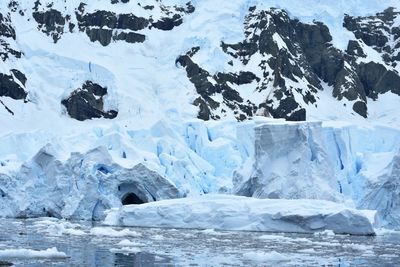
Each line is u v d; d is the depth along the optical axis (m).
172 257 81.81
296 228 125.31
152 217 133.62
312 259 83.31
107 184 155.25
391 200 147.00
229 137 199.75
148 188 156.38
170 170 173.50
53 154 160.50
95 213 154.25
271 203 129.00
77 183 156.38
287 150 148.88
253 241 105.81
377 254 90.56
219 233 119.94
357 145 191.12
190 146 199.38
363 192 156.88
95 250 87.62
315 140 149.38
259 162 149.25
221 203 131.12
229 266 73.88
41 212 159.88
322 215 124.44
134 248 91.56
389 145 196.12
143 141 184.25
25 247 89.88
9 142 179.88
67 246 92.44
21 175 160.00
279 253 89.00
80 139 188.75
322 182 147.12
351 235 122.94
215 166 189.38
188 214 131.62
